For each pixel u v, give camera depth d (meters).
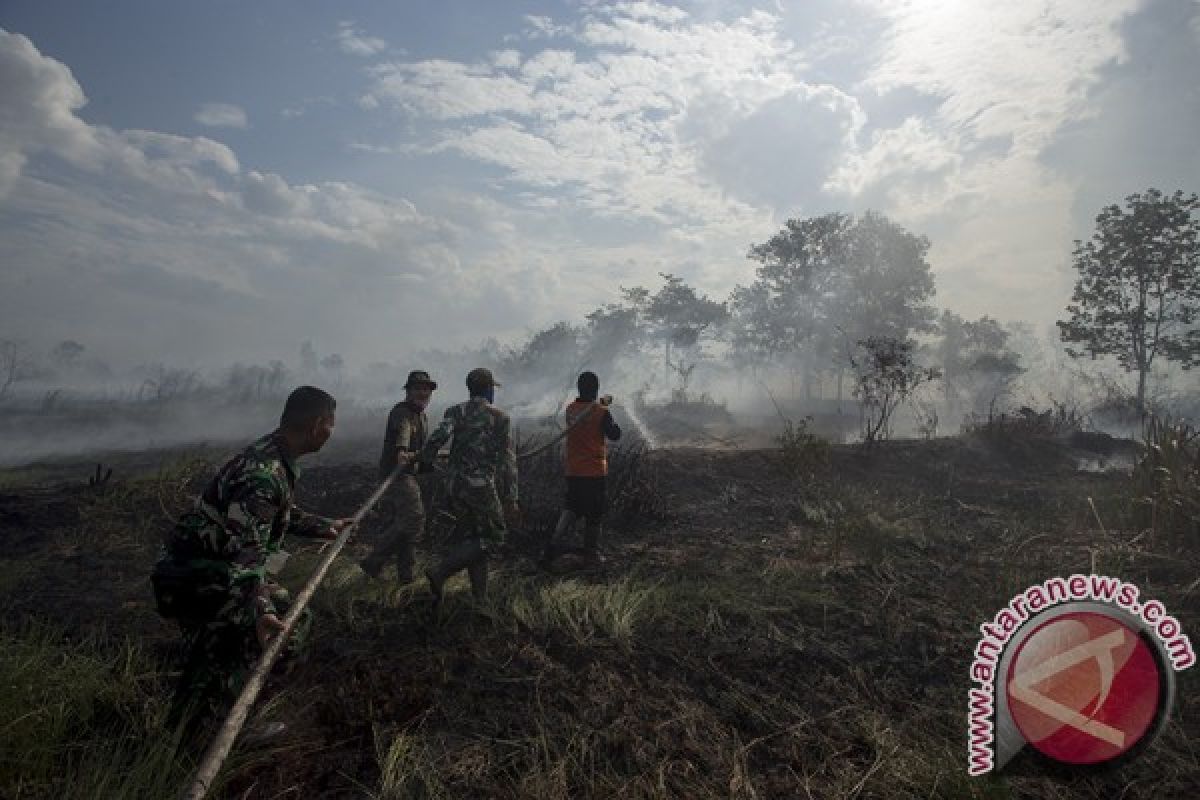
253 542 2.69
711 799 2.85
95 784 2.60
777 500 7.80
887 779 3.00
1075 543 6.21
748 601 4.80
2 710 2.91
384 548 4.81
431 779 2.84
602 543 6.24
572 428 5.50
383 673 3.51
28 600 4.62
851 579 5.32
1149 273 24.72
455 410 4.70
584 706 3.46
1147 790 2.98
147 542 6.03
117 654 3.80
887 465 9.78
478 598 4.54
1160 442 6.97
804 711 3.53
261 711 3.22
